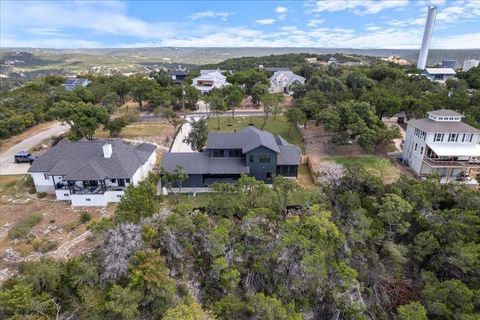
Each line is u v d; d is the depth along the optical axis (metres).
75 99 74.88
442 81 110.81
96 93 83.88
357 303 24.92
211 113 78.69
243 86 107.44
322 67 133.12
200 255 27.72
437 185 34.12
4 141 61.19
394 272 28.42
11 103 75.12
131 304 21.53
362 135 48.75
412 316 22.97
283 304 24.72
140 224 26.94
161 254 26.31
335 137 51.19
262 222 29.64
